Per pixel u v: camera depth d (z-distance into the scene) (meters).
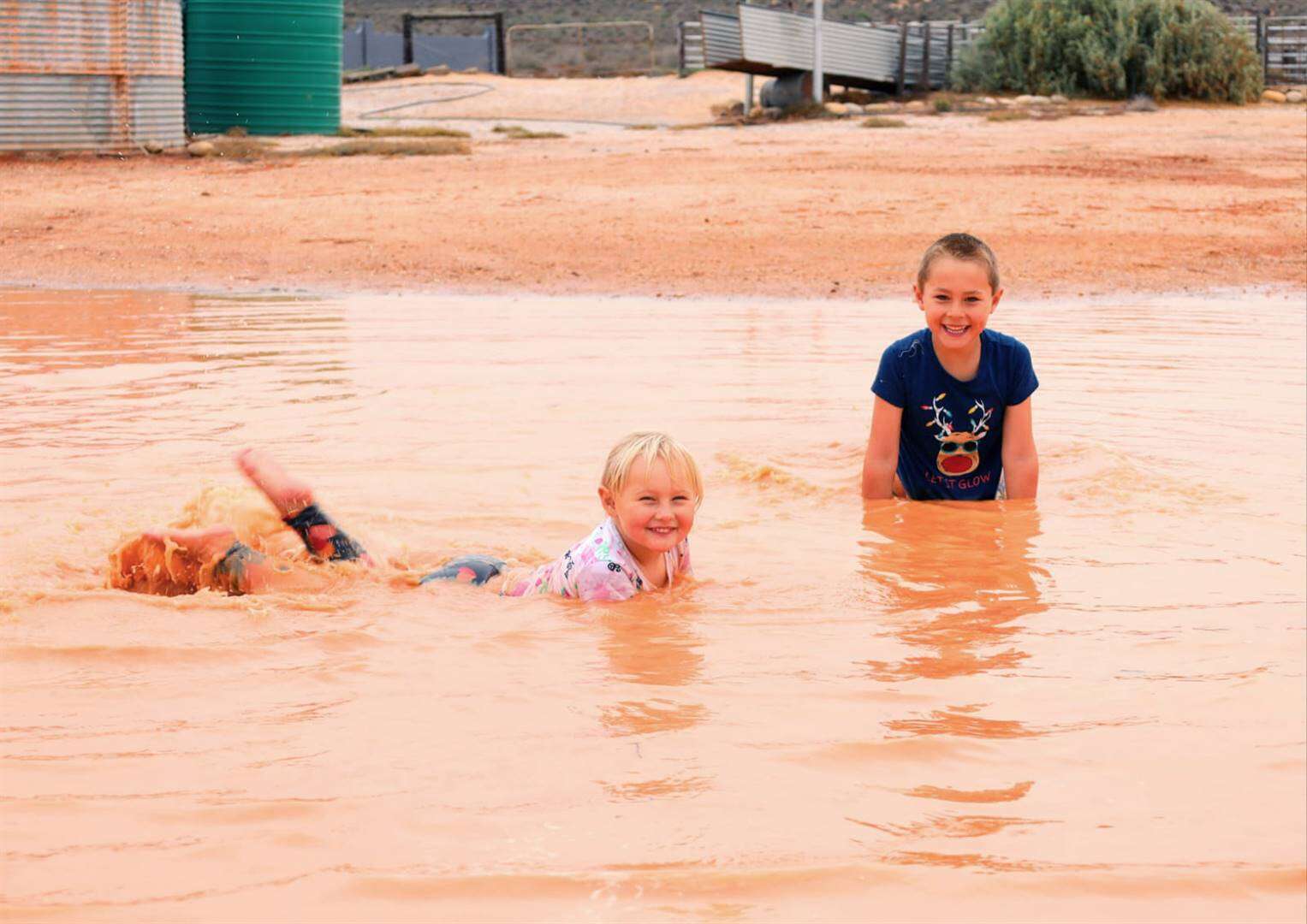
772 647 4.00
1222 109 35.47
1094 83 36.94
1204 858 2.74
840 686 3.65
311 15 30.48
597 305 13.30
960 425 5.98
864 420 7.28
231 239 17.83
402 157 26.47
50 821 2.82
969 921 2.50
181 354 9.40
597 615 4.30
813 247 17.47
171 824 2.81
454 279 15.20
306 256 16.70
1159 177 23.33
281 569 4.60
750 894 2.57
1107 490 5.95
